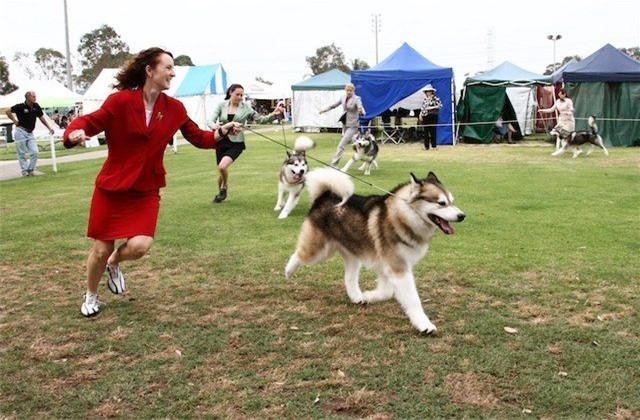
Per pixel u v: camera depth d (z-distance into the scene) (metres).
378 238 4.22
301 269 5.61
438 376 3.42
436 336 4.00
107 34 73.56
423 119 18.28
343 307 4.62
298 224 7.61
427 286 5.07
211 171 13.66
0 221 8.23
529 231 7.01
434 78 19.75
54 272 5.71
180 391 3.28
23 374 3.52
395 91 19.92
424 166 13.80
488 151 17.53
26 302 4.84
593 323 4.19
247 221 7.82
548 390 3.23
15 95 29.25
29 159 14.32
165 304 4.74
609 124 18.95
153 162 4.17
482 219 7.72
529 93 22.73
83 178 13.24
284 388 3.31
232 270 5.63
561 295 4.77
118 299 4.87
